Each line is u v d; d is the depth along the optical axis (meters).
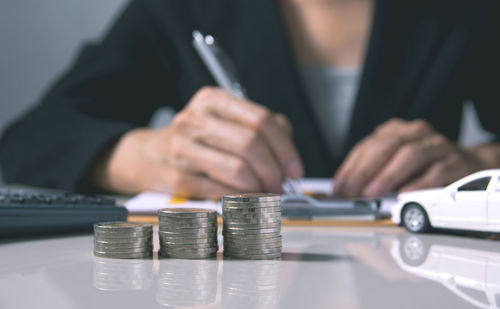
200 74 2.25
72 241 0.71
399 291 0.41
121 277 0.47
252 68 2.06
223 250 0.59
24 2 3.78
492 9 2.18
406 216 0.81
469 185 0.75
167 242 0.58
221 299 0.39
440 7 2.06
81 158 1.57
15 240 0.72
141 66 2.36
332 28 2.19
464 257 0.58
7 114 3.77
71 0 3.82
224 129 1.27
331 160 2.03
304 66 2.22
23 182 1.73
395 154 1.33
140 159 1.46
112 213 0.82
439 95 2.05
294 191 1.23
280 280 0.46
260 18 2.08
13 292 0.41
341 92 2.15
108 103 2.16
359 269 0.51
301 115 2.01
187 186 1.27
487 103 2.31
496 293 0.40
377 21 1.98
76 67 2.27
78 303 0.38
